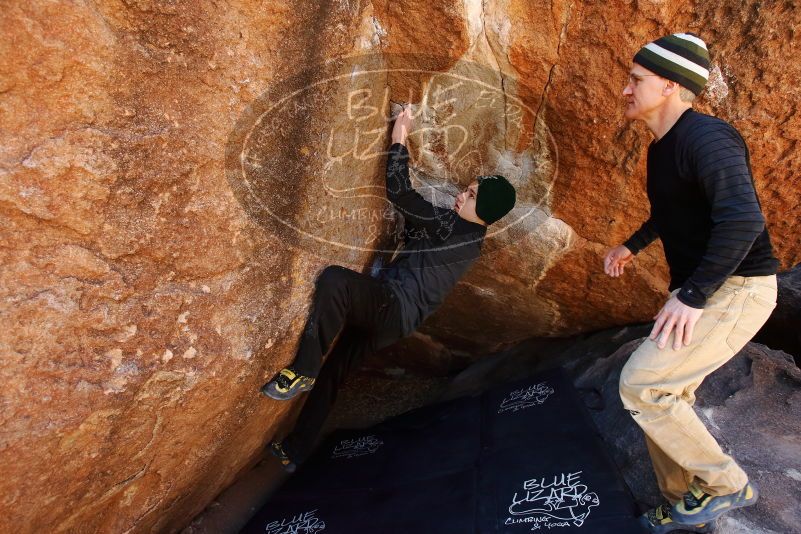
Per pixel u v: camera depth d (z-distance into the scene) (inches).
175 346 72.5
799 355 148.3
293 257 86.7
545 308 131.9
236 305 80.0
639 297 122.4
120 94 61.9
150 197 66.3
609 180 103.1
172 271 70.7
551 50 91.0
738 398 114.0
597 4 86.3
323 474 122.5
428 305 103.3
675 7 86.1
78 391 63.4
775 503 92.2
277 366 92.7
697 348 78.4
